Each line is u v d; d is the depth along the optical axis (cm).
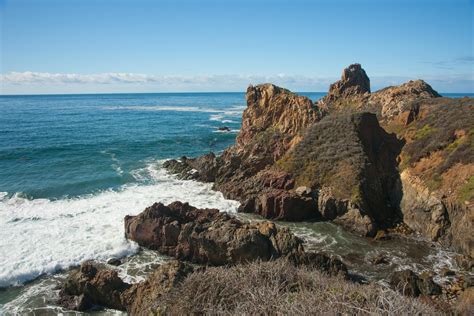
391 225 3319
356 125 4069
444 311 1767
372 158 3859
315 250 2820
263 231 2612
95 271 2195
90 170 5009
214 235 2541
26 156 5728
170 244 2692
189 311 1245
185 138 7750
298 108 5009
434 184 3241
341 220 3306
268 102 5391
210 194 4056
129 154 6134
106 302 2080
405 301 1052
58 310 2052
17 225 3088
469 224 2767
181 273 1919
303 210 3434
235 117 12569
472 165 3114
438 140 3653
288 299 1105
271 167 4209
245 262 2367
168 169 5062
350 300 1073
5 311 2036
